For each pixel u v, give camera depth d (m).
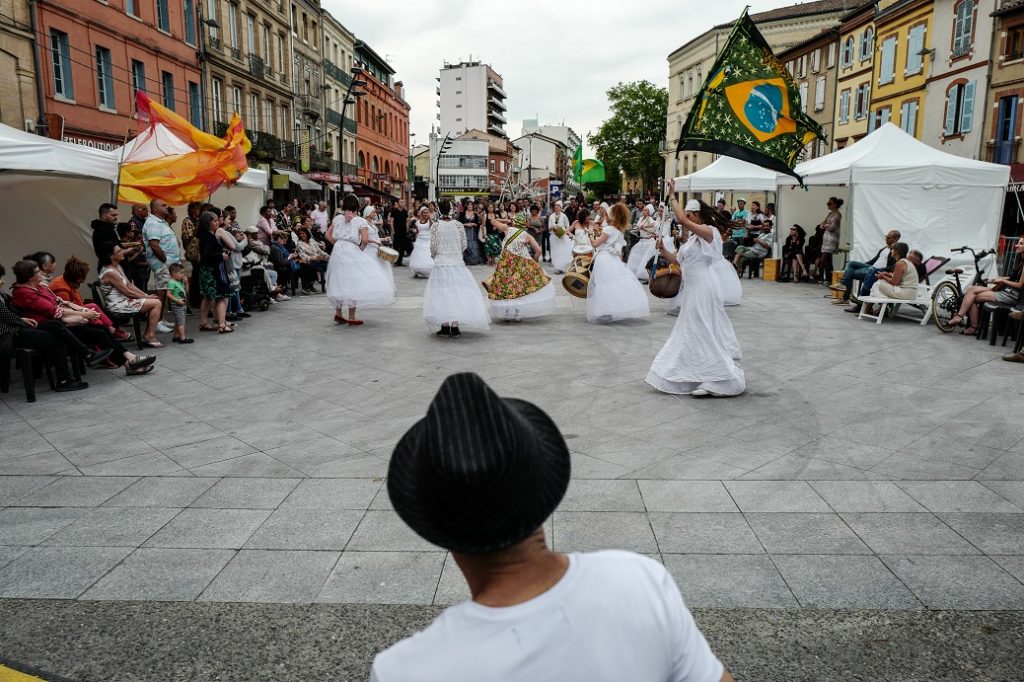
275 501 4.54
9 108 18.25
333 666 2.95
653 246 15.97
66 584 3.58
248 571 3.68
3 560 3.82
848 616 3.23
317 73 46.12
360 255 10.73
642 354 8.85
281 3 39.03
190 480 4.91
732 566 3.65
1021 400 6.63
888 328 10.66
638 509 4.32
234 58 32.44
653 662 0.99
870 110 36.16
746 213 19.69
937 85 30.52
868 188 13.94
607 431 5.83
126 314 9.16
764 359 8.50
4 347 6.93
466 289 9.81
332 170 47.31
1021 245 9.00
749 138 7.63
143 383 7.67
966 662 2.92
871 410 6.36
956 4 29.09
